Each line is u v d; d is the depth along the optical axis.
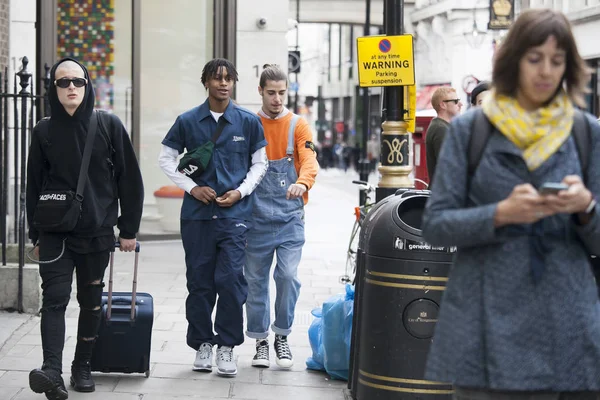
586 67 5.49
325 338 11.21
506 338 5.30
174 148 11.37
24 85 14.11
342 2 77.19
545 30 5.29
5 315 14.01
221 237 11.15
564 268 5.36
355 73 110.38
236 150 11.23
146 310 10.78
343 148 101.44
